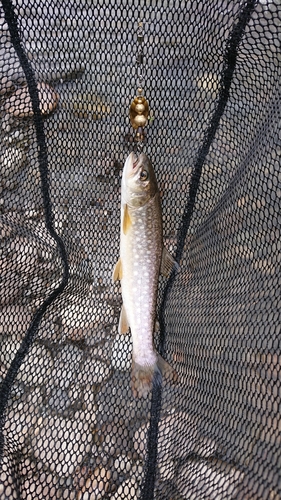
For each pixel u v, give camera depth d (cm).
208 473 38
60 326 47
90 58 45
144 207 40
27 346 45
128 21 42
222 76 43
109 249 50
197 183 48
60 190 49
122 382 45
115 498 40
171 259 43
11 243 48
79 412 44
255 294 42
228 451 38
